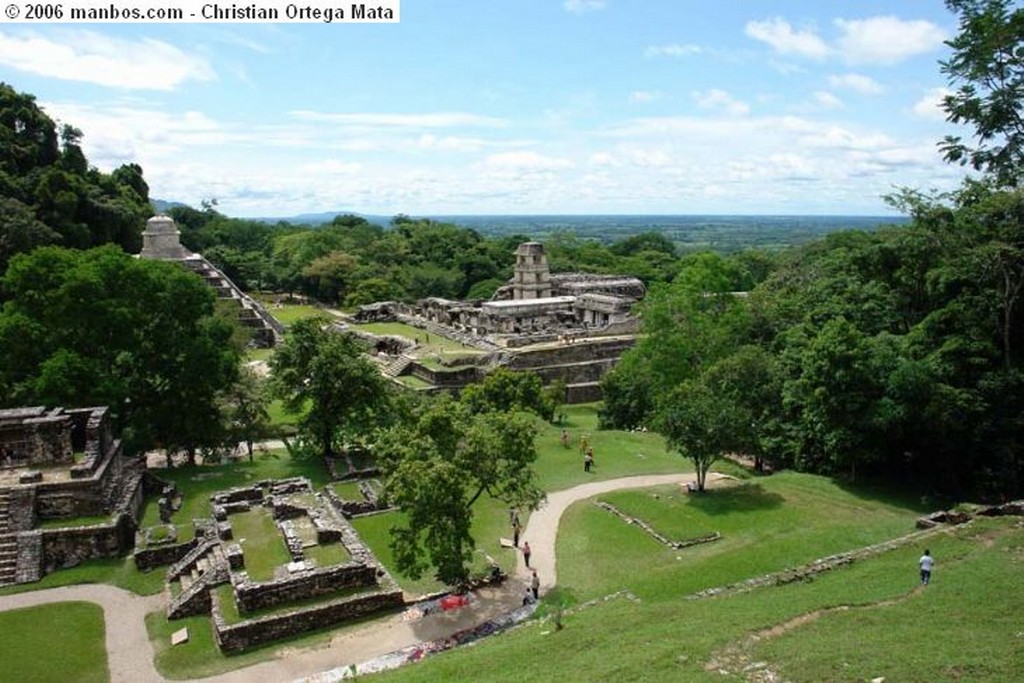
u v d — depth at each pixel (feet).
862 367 131.03
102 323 137.49
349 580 89.66
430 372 222.48
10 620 87.35
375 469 142.82
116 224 321.32
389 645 80.79
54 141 332.19
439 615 88.33
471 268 482.28
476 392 187.73
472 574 100.99
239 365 166.40
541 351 241.14
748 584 85.10
